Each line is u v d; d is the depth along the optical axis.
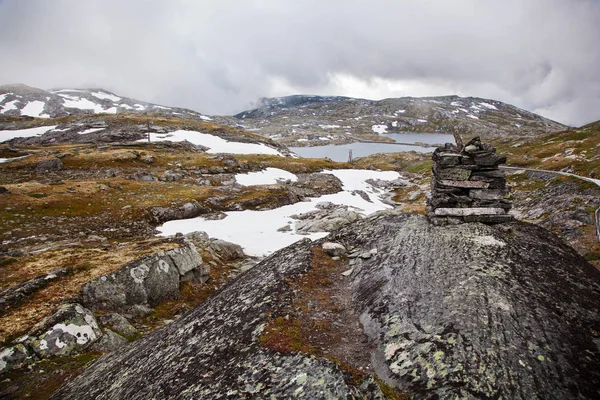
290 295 11.66
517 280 10.60
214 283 32.72
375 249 14.71
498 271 11.05
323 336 9.74
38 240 39.69
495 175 15.24
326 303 11.54
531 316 9.09
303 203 74.19
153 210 53.78
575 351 8.12
